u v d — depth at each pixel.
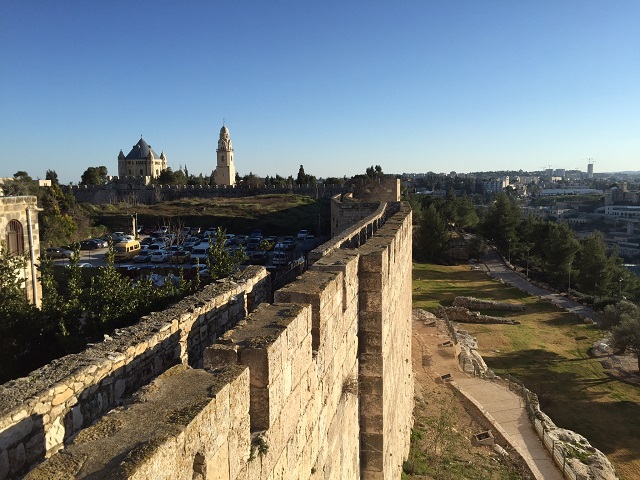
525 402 24.52
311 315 6.94
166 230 71.75
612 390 31.28
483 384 26.77
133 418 3.65
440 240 74.19
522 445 20.48
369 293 10.32
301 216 88.56
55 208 68.50
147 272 46.94
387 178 39.34
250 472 4.71
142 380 6.93
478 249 77.56
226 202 101.69
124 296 13.16
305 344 6.57
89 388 5.97
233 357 5.11
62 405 5.58
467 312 45.41
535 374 33.72
